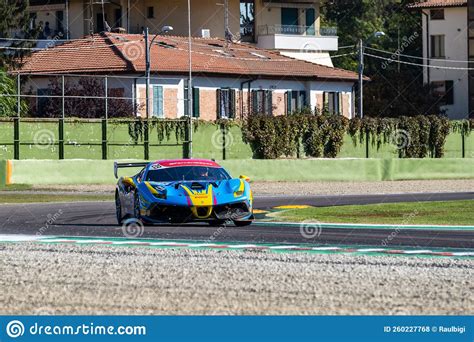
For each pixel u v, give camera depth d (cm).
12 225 6806
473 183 13275
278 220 7181
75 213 7831
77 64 17150
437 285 4044
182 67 17150
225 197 6334
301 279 4184
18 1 18750
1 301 3759
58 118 13412
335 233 6194
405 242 5662
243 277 4241
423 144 16775
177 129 14438
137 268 4525
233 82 17975
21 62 17638
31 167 11762
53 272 4428
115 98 14038
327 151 15888
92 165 12156
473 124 17388
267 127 15138
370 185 12638
